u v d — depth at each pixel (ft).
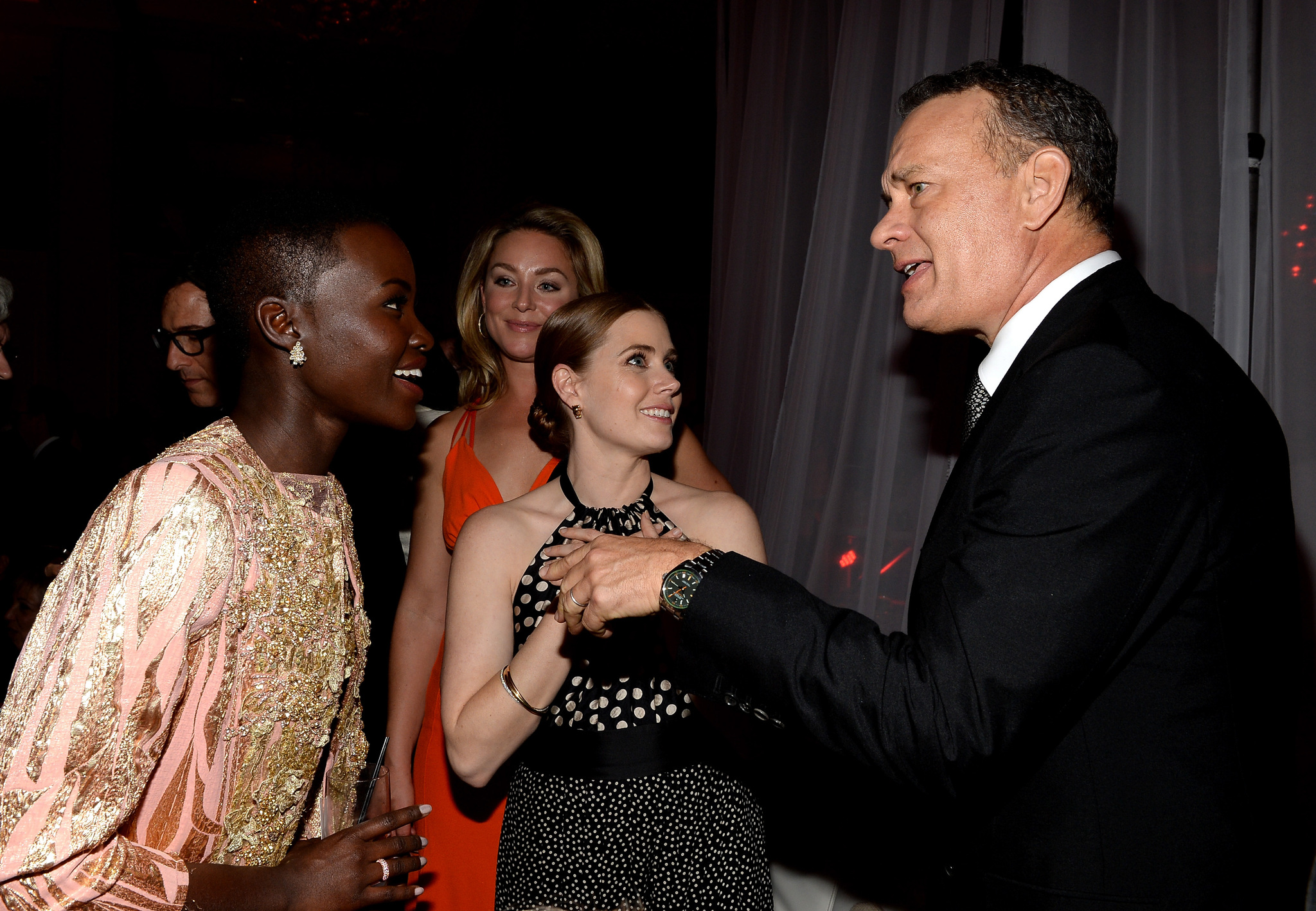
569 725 4.84
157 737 2.82
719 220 11.37
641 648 4.86
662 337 5.14
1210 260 5.50
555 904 4.66
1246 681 3.43
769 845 6.97
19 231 33.73
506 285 6.89
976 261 4.05
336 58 29.94
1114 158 4.08
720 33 11.57
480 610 5.04
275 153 36.88
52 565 6.56
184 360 5.87
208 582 2.93
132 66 30.94
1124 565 3.10
